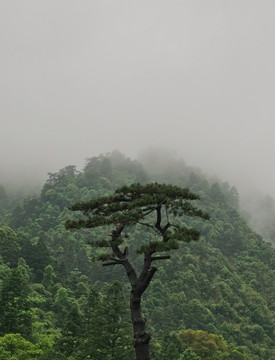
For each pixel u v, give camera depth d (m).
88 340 54.69
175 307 129.38
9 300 62.34
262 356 126.81
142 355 23.91
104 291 121.56
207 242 195.00
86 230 178.38
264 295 166.75
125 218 24.50
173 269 151.75
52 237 170.50
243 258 189.88
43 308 96.75
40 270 115.38
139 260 148.62
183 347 90.06
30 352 49.09
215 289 149.75
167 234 24.75
